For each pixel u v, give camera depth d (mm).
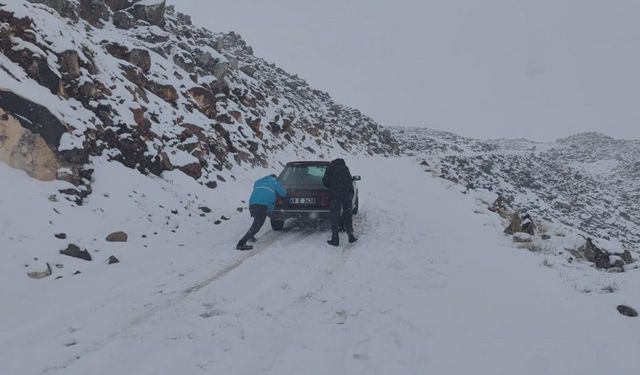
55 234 6879
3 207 6750
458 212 12031
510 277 6266
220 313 5020
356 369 3756
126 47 13195
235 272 6551
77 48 10086
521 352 4016
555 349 4066
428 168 30594
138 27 18234
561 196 66875
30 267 6008
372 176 22172
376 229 9664
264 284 6043
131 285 5926
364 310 5105
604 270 7238
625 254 7859
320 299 5484
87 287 5781
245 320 4809
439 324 4668
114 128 9953
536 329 4516
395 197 14891
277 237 8984
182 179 11188
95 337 4391
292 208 8945
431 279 6207
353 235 8531
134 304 5262
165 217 9219
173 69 15797
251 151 17516
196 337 4391
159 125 12086
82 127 8719
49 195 7520
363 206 12875
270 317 4910
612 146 131500
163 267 6758
